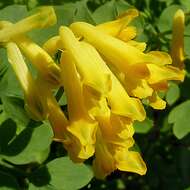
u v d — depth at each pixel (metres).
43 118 0.12
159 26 0.16
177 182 0.21
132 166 0.11
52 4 0.16
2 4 0.16
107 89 0.11
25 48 0.11
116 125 0.11
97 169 0.12
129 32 0.12
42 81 0.12
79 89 0.11
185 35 0.15
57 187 0.13
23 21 0.11
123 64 0.11
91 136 0.11
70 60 0.11
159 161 0.20
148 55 0.11
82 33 0.11
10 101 0.12
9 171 0.13
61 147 0.15
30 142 0.12
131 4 0.17
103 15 0.15
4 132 0.12
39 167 0.13
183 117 0.15
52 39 0.12
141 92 0.11
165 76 0.11
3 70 0.13
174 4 0.17
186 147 0.20
